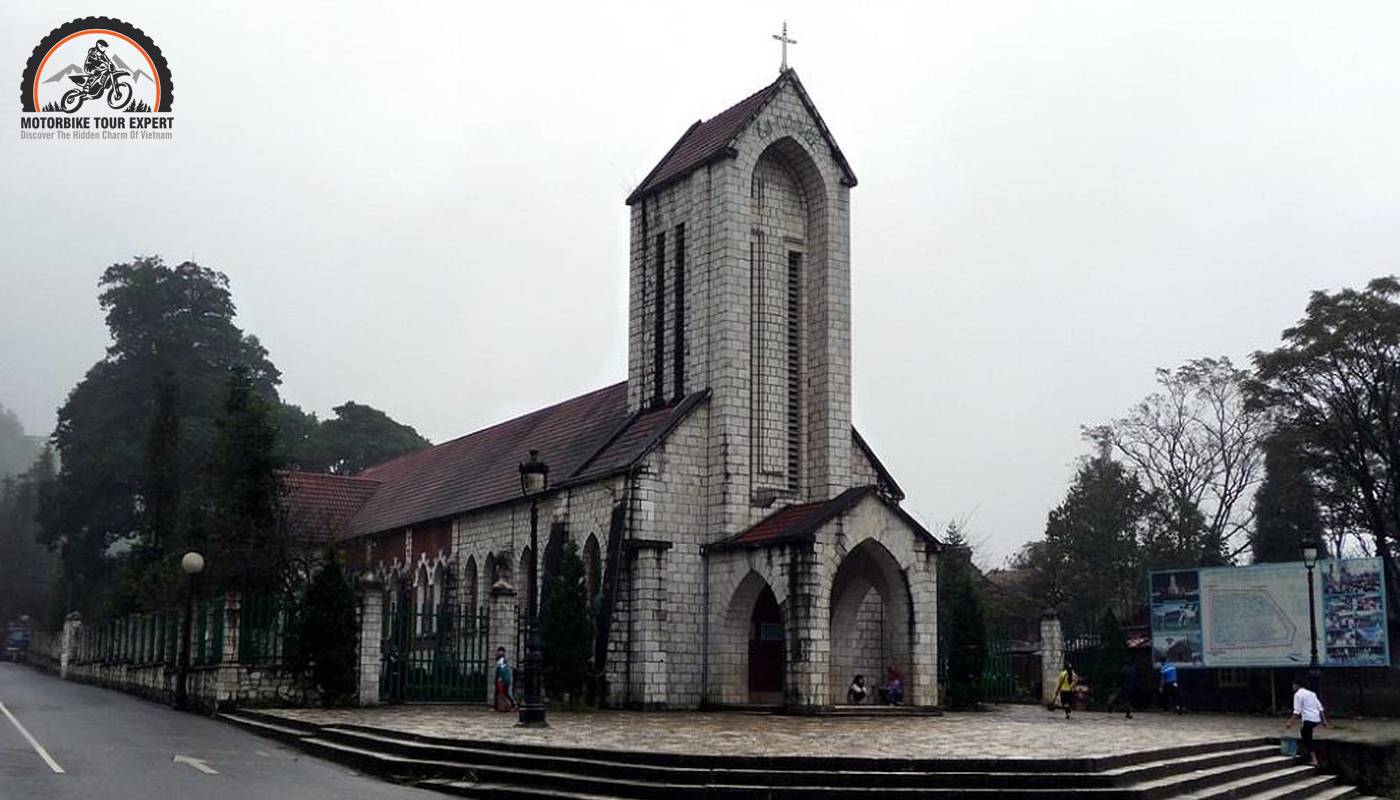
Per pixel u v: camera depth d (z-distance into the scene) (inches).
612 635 1782.7
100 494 3422.7
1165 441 3238.2
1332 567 1918.1
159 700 1910.7
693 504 1856.5
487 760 1034.1
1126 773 949.2
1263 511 3184.1
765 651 1877.5
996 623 3383.4
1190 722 1692.9
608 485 1867.6
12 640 4643.2
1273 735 1407.5
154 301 3777.1
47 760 987.9
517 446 2479.1
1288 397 2610.7
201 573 2043.6
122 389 3634.4
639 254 2086.6
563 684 1752.0
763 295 1953.7
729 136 1913.1
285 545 2119.8
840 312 1968.5
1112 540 3277.6
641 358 2050.9
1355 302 2527.1
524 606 2086.6
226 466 2111.2
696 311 1935.3
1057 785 914.7
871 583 1868.8
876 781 912.3
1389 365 2497.5
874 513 1744.6
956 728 1401.3
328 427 4421.8
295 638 1625.2
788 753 976.3
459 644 1779.0
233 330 3914.9
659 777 930.7
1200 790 1018.7
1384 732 1524.4
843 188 2001.7
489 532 2256.4
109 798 808.9
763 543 1734.7
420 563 2516.0
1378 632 1866.4
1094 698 2201.0
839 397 1943.9
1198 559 3073.3
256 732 1374.3
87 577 3427.7
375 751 1121.4
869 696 1914.4
